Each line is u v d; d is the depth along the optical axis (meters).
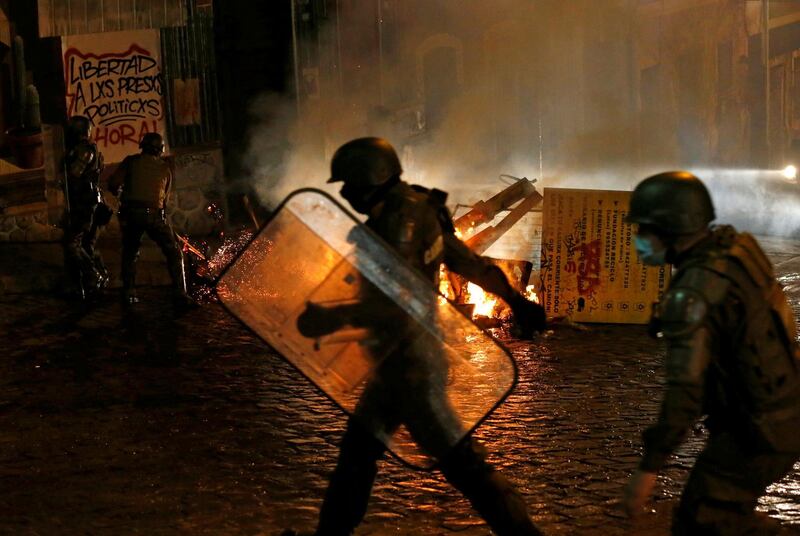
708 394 3.13
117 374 7.47
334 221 3.47
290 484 5.04
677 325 2.99
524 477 5.07
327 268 3.51
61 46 13.16
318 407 6.50
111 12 13.28
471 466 3.61
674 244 3.13
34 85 13.23
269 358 7.91
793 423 3.07
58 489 4.99
